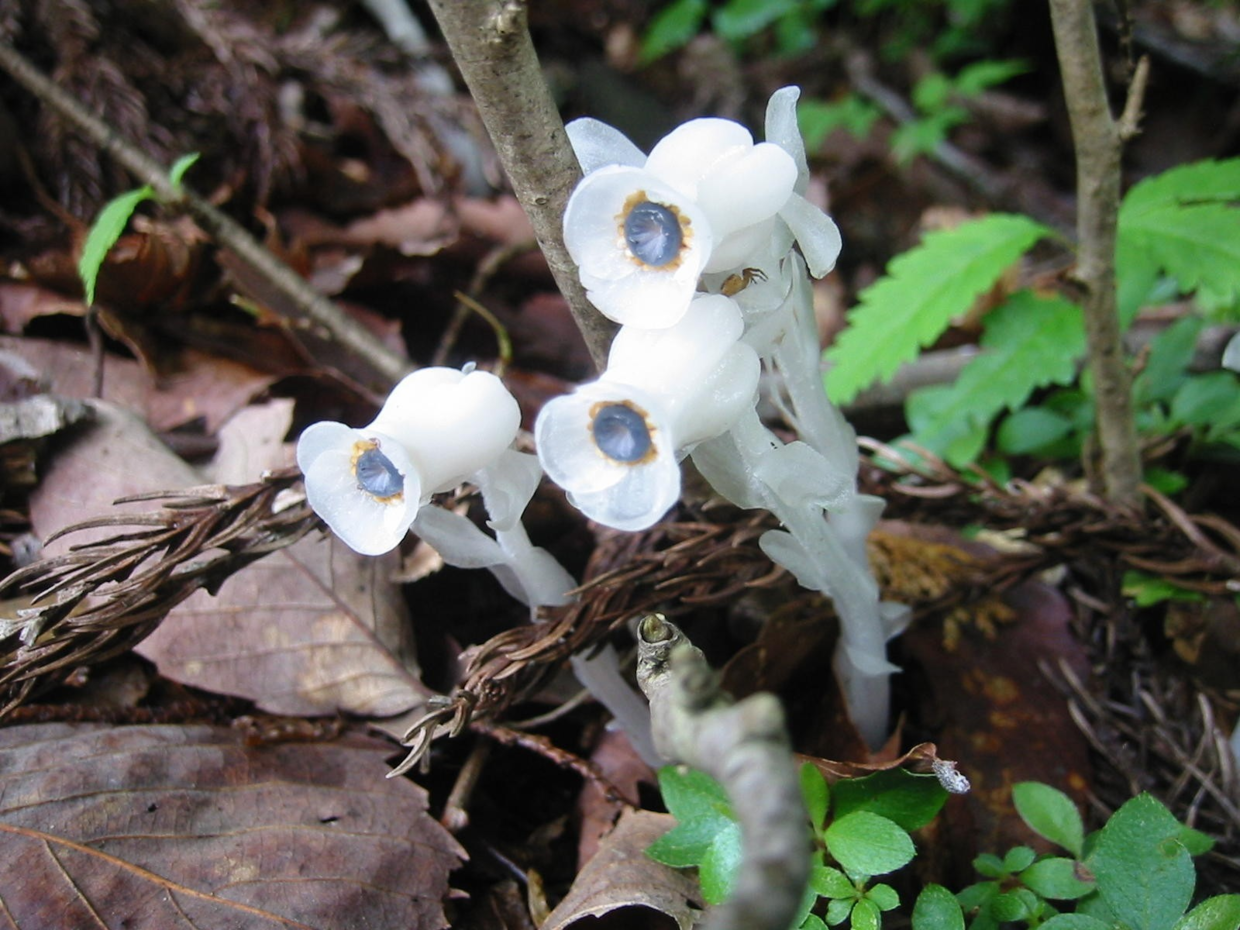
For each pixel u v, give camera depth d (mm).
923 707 225
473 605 230
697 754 96
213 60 318
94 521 179
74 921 160
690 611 228
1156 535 222
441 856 181
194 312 273
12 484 223
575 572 243
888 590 237
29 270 264
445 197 323
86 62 300
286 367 267
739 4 477
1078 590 246
